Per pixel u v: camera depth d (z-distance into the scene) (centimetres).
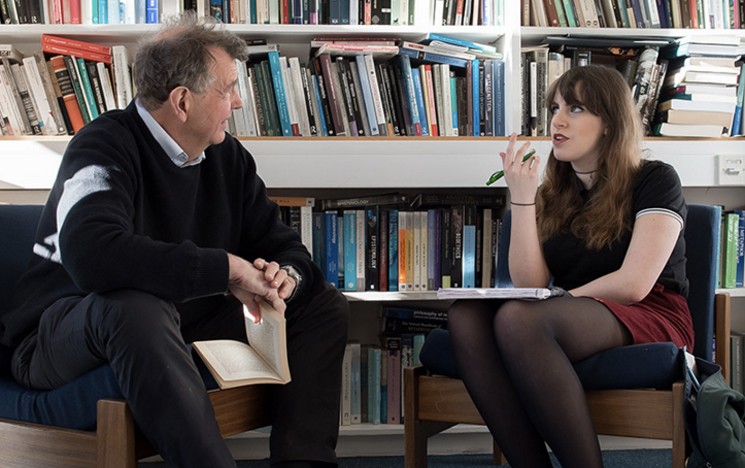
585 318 143
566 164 184
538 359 135
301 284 158
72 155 143
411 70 235
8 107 225
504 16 240
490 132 240
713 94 239
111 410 117
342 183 226
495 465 219
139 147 154
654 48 242
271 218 180
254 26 228
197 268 129
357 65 233
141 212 151
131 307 120
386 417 233
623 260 167
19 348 145
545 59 238
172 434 115
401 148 227
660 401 136
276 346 137
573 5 241
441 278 234
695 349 177
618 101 169
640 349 139
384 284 234
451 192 257
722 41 237
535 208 183
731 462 126
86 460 121
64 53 224
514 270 177
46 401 130
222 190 171
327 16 234
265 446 230
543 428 135
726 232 242
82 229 126
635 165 169
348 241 233
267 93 230
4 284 159
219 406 136
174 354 119
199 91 150
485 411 144
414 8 236
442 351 163
